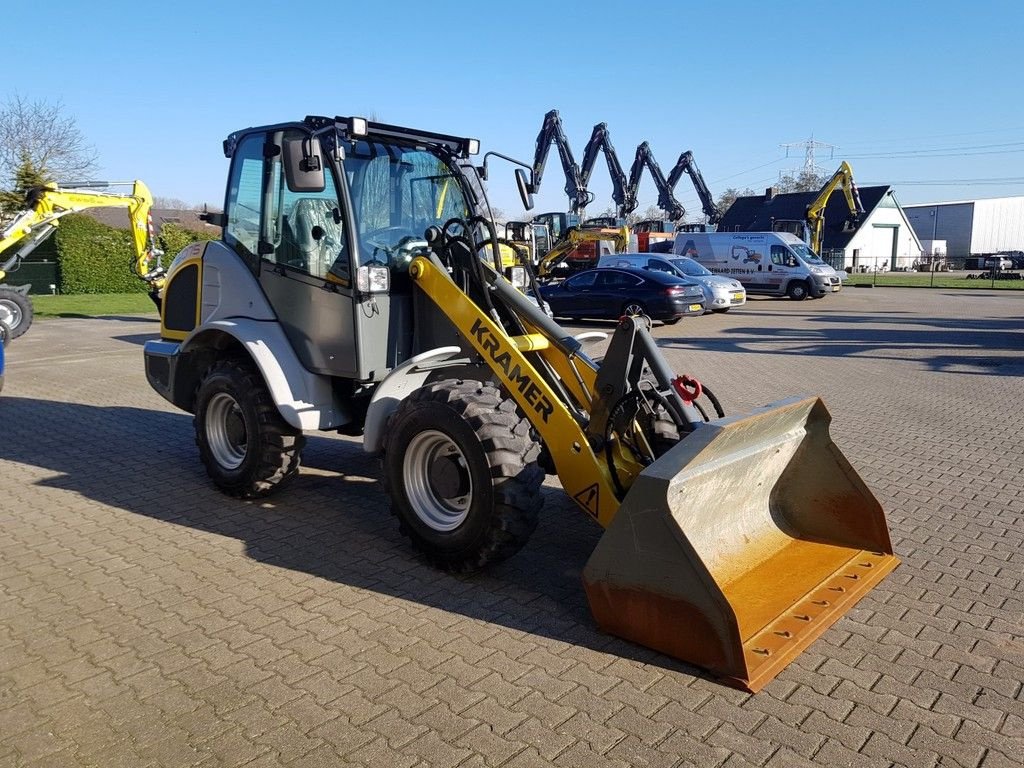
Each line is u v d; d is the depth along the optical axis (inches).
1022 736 125.8
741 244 1171.9
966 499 239.0
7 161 1357.0
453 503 185.6
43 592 177.2
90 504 237.0
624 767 117.6
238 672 143.9
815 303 1090.7
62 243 1128.8
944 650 151.6
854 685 139.6
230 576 185.6
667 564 144.0
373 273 204.2
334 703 134.0
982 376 467.2
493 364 184.9
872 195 2305.6
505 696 135.9
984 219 2942.9
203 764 118.8
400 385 195.2
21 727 127.9
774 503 191.2
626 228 1347.2
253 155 232.4
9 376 474.0
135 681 141.1
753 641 145.9
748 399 397.4
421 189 228.7
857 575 172.1
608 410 171.2
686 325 792.3
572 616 165.0
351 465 278.5
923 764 118.6
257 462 226.2
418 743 123.3
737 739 124.3
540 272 258.5
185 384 263.3
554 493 247.6
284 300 222.5
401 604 171.0
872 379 458.3
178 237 1143.6
